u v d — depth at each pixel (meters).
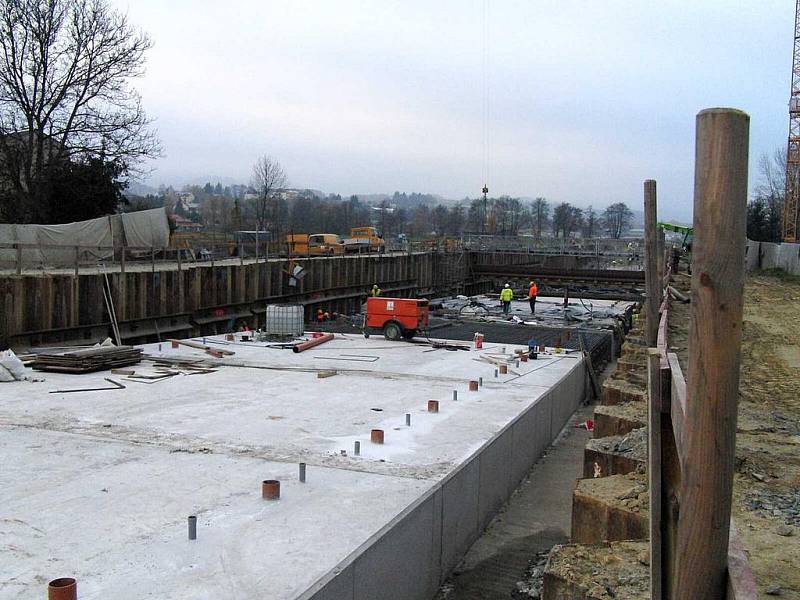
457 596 8.48
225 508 7.80
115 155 36.50
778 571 4.57
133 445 10.24
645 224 9.11
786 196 67.44
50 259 26.33
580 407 19.52
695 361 2.56
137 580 6.04
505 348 21.22
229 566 6.35
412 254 47.97
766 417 8.78
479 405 13.76
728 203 2.45
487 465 10.55
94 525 7.24
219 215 110.44
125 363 16.91
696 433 2.57
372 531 7.23
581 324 28.31
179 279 26.53
